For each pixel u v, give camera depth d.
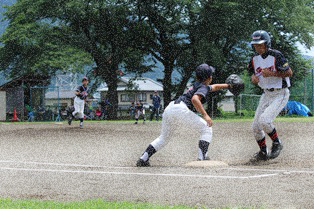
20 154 13.43
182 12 58.97
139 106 42.97
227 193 6.88
